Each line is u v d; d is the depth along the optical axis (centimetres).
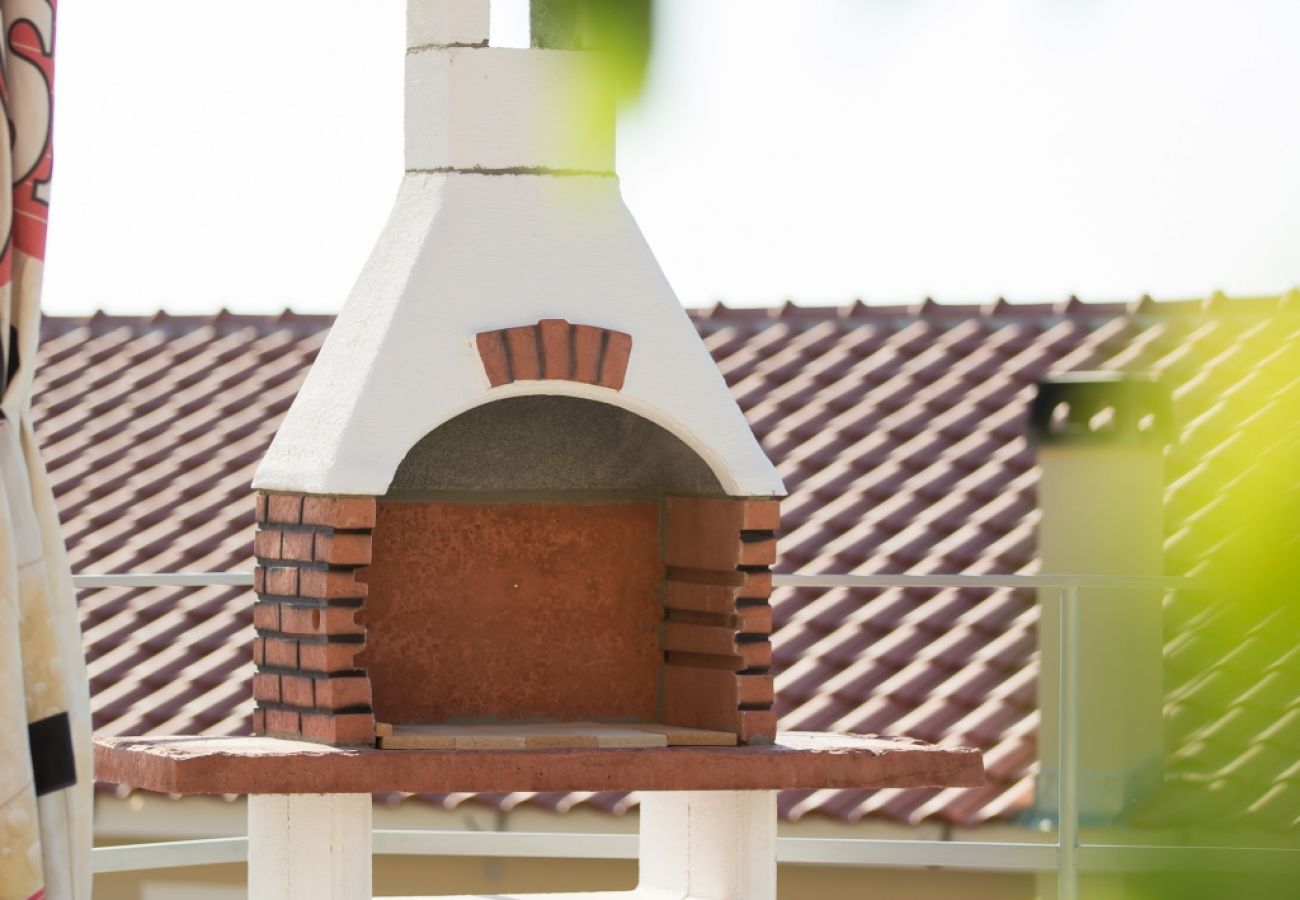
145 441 2069
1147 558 1331
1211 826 245
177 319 2347
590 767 821
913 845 1116
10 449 648
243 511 1902
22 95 646
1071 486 1352
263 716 870
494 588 940
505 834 1153
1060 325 1967
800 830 1354
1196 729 263
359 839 867
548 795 1416
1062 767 1064
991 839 1309
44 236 654
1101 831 1271
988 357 1944
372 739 819
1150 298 1964
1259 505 200
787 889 1352
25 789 612
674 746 858
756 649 887
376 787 792
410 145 894
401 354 827
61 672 654
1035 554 1603
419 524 931
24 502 649
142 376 2209
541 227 863
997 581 1041
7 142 632
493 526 941
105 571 1816
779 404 1923
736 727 883
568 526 951
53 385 2219
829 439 1844
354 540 812
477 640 936
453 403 829
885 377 1945
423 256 847
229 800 1476
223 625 1711
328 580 814
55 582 671
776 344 2053
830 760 852
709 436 873
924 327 2025
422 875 1427
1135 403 1351
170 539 1864
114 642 1702
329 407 845
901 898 1328
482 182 864
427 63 880
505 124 866
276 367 2203
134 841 1492
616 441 951
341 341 871
